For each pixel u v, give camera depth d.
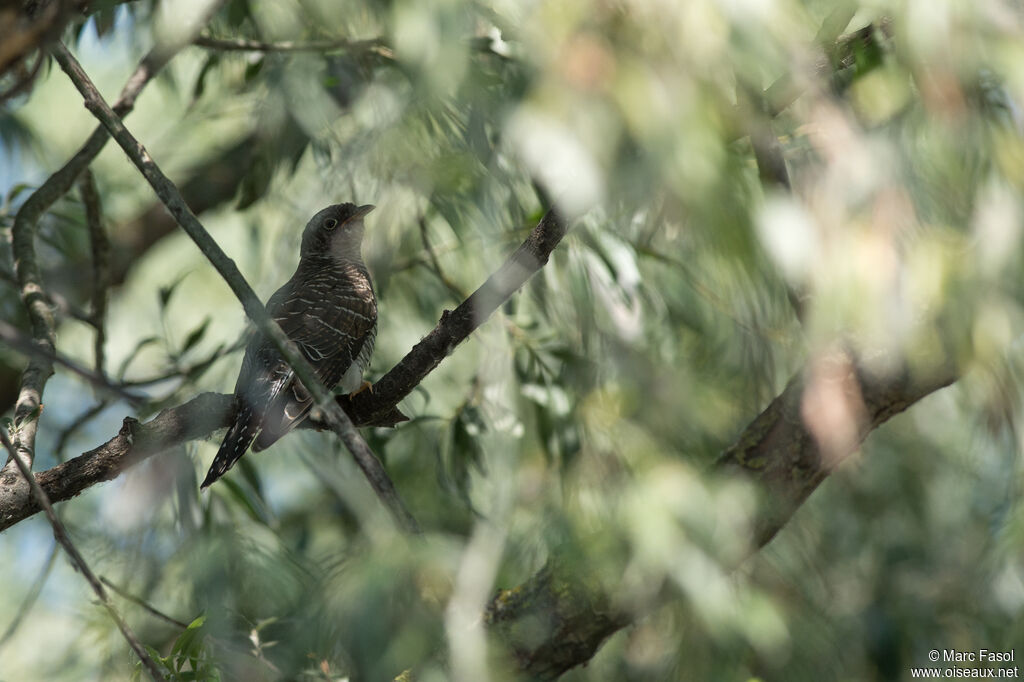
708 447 8.16
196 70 10.61
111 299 11.73
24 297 7.16
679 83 4.16
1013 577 8.43
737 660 6.67
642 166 4.18
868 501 9.78
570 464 7.76
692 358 8.62
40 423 10.09
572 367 8.20
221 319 11.36
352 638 5.23
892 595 9.47
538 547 7.27
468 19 5.38
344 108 8.55
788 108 6.38
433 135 7.52
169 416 6.44
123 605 7.92
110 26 8.44
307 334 8.14
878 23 5.20
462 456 8.13
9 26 4.14
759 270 4.54
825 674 7.76
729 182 4.29
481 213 7.91
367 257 9.34
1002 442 7.31
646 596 5.73
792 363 8.05
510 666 6.03
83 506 9.12
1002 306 4.63
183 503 7.82
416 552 4.41
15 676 8.73
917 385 5.52
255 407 6.87
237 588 7.41
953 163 4.59
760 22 4.19
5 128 10.69
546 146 4.16
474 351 9.33
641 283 7.84
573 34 4.23
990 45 4.27
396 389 6.56
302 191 9.95
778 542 8.28
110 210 11.70
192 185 11.48
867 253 4.47
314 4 7.15
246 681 5.88
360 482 8.54
